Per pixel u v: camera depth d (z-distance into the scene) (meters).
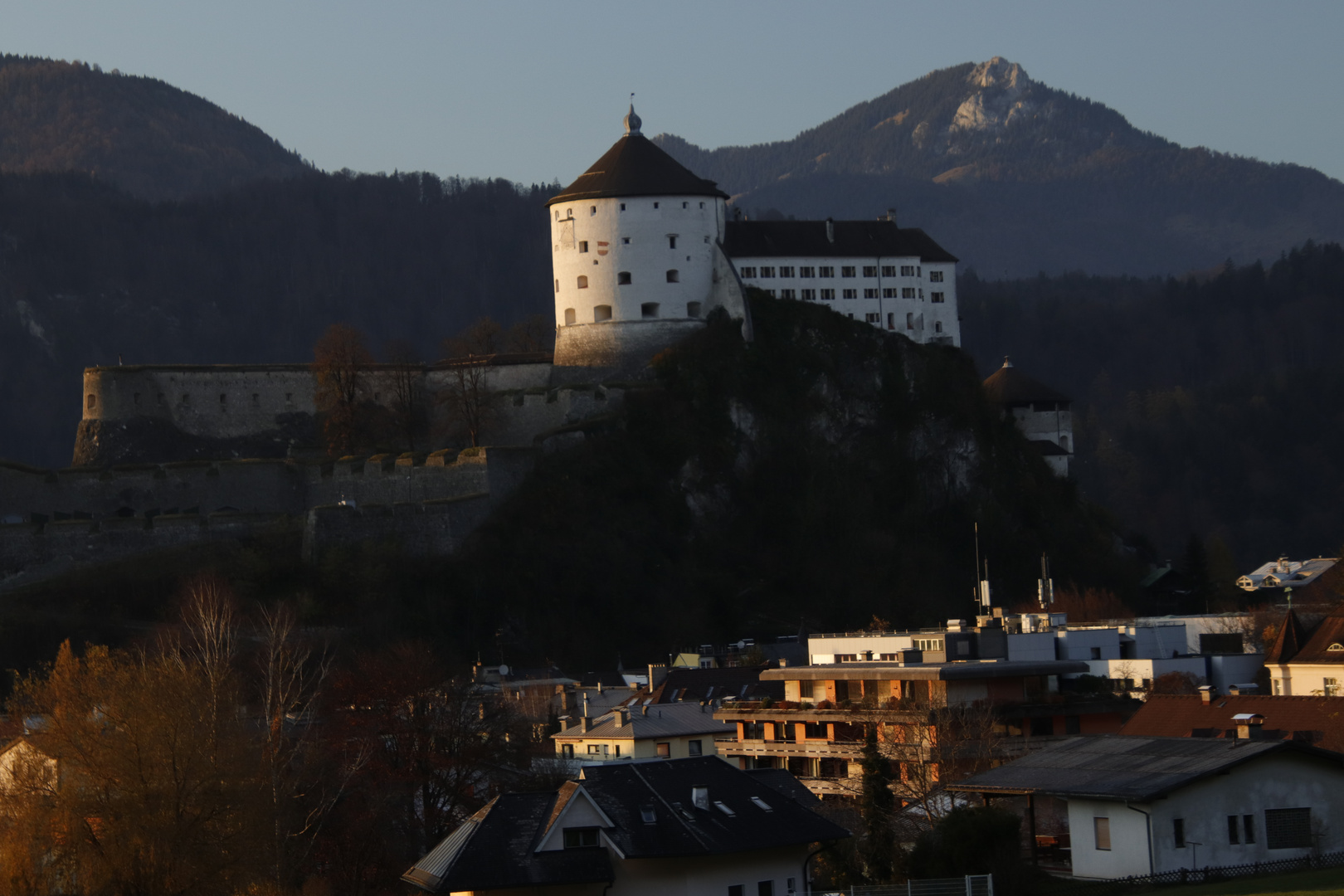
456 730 177.00
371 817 162.88
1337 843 120.50
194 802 137.12
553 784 170.62
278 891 137.75
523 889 120.62
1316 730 143.88
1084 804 123.19
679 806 128.50
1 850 132.50
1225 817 119.50
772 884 127.31
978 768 153.38
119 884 133.38
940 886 119.06
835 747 181.50
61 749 137.88
